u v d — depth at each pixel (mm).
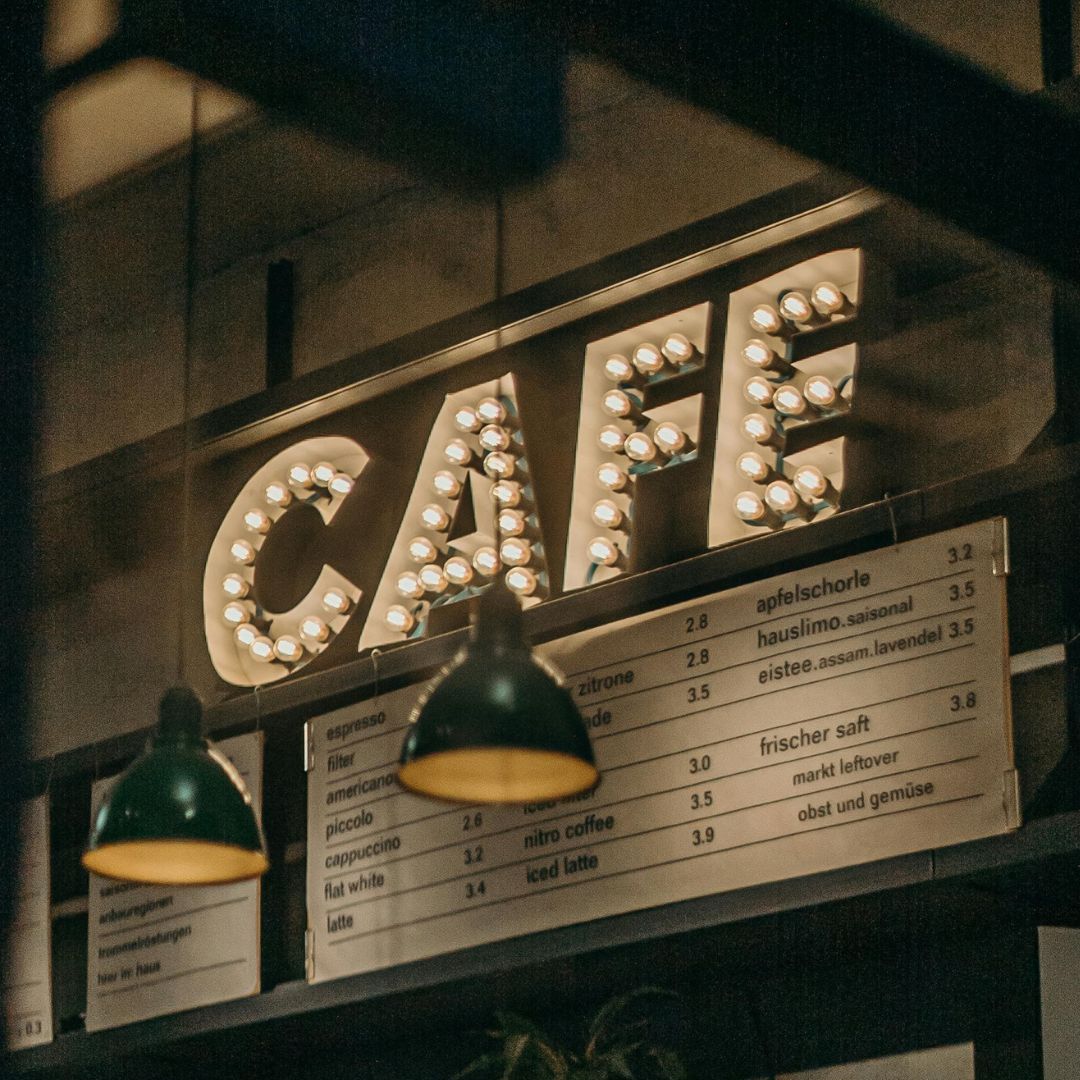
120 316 10117
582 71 9055
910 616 7539
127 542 9805
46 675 9898
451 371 8758
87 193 10305
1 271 8422
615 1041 8250
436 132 9273
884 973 7910
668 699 7844
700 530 8086
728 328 8148
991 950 7738
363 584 8758
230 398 9719
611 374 8328
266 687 8703
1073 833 7254
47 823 9039
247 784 8641
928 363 8094
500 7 7688
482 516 8531
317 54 9234
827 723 7594
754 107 7508
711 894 7688
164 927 8711
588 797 7930
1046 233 7566
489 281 9141
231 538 9000
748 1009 8102
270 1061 8922
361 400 8906
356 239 9539
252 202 9844
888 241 8188
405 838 8258
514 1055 7832
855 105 7461
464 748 7125
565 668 8016
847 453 7891
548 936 7941
